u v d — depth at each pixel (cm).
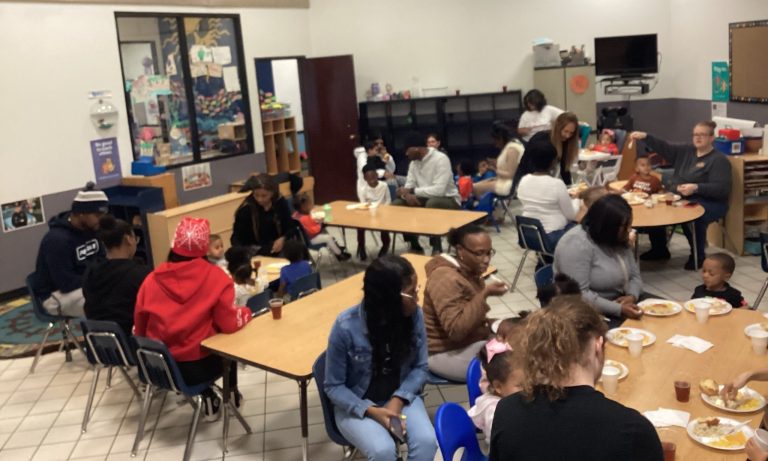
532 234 539
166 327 338
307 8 988
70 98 691
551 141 633
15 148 648
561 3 1001
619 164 749
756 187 605
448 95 1011
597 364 170
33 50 657
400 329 283
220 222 718
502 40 1012
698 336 298
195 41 826
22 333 559
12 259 654
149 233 687
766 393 246
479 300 322
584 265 356
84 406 427
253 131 905
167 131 802
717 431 218
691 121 956
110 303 379
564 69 955
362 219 605
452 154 1027
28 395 448
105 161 729
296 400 413
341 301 386
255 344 331
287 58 957
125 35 750
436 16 1005
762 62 771
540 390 165
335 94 959
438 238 629
